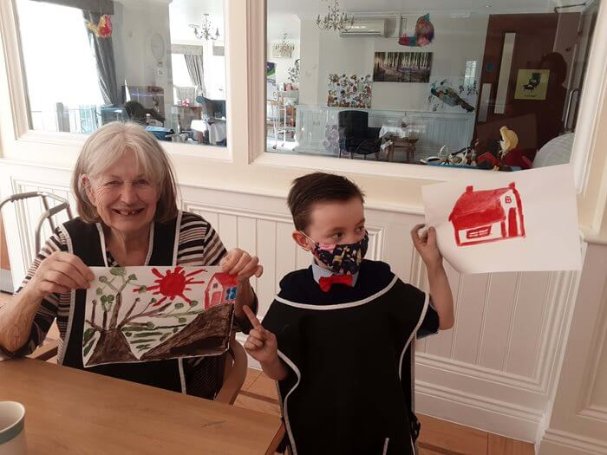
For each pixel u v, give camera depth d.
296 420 0.92
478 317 1.76
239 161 1.99
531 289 1.66
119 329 0.90
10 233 2.64
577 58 1.49
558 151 1.56
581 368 1.54
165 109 2.15
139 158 1.04
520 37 1.54
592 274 1.43
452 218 0.89
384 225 1.77
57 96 2.38
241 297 1.08
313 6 1.75
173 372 1.10
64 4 2.21
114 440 0.74
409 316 0.91
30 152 2.45
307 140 1.91
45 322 1.03
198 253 1.17
